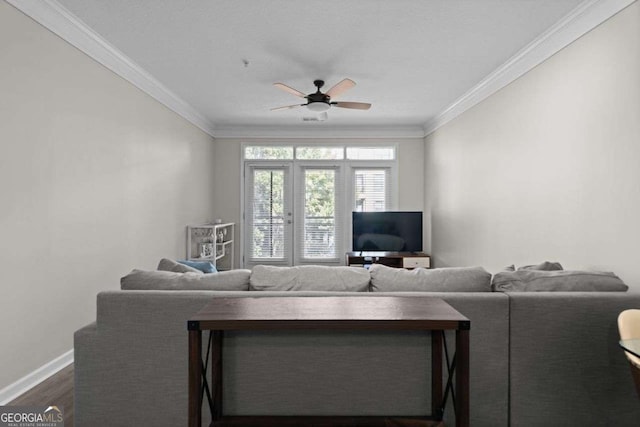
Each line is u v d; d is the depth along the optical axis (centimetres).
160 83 432
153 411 184
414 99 490
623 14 227
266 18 284
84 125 308
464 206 477
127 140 377
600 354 184
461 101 478
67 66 287
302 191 679
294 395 184
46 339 266
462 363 149
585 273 204
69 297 290
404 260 602
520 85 344
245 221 677
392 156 675
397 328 143
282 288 197
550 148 298
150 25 294
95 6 265
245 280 200
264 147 678
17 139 241
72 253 294
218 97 489
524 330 184
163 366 183
